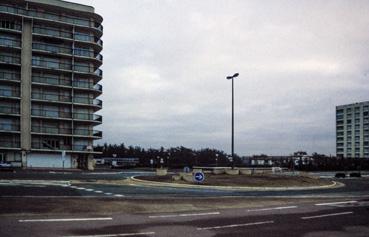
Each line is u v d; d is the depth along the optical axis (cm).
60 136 7575
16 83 7269
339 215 1545
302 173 5441
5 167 5444
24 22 7431
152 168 8644
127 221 1270
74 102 7706
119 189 2592
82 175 4512
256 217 1449
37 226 1118
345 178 5581
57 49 7675
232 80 4503
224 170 4391
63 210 1427
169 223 1260
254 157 12156
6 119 7181
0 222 1162
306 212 1620
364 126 14325
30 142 7300
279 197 2256
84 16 7962
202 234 1094
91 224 1188
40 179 3434
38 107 7450
